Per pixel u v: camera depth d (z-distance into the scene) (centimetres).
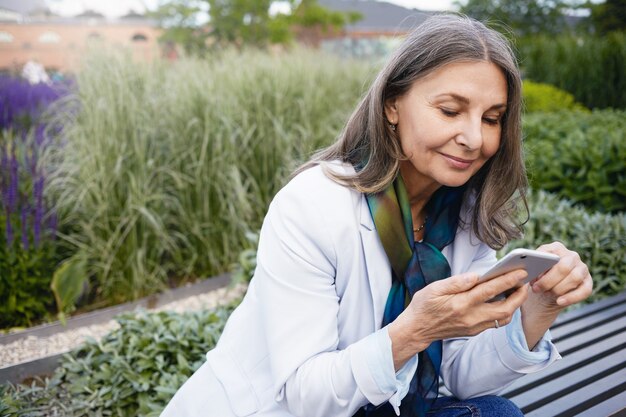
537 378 214
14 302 325
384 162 129
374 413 140
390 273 132
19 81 630
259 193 423
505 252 342
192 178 409
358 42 1134
